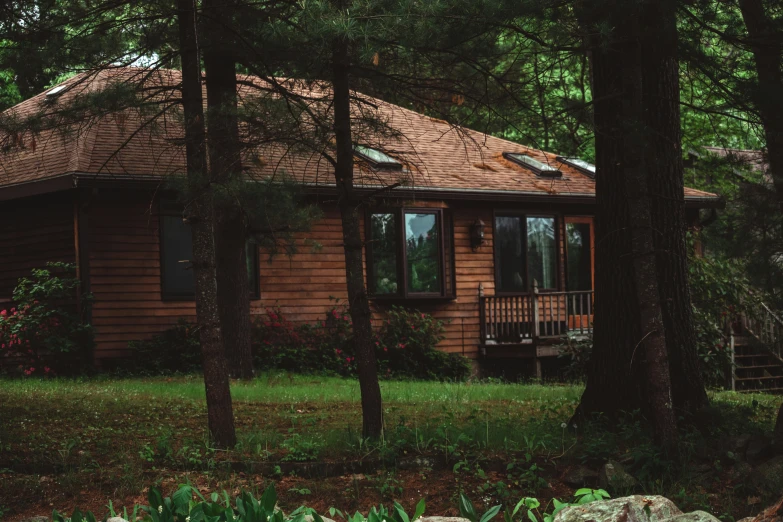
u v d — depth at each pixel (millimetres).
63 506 6352
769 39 7805
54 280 15711
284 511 6266
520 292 21266
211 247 7961
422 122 22672
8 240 17328
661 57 8133
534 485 6789
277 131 8664
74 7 9172
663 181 8891
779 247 7941
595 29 7211
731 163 8766
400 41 7309
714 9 7848
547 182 21562
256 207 11492
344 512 6379
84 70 9312
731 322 19719
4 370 16828
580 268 22312
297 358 17812
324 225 18922
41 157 16672
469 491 6684
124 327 16469
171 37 9953
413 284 19766
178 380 14898
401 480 6926
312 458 7363
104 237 16359
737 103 7930
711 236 8547
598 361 9039
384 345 18875
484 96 8883
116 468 7051
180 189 8031
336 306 19000
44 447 7633
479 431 7988
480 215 20828
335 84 8094
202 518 3566
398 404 11336
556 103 9016
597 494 4449
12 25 8922
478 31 7578
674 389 8758
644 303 7512
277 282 18344
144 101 8398
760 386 19156
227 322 15375
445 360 19500
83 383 14031
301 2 7172
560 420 9352
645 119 8695
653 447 7328
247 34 9195
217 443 7770
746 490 6656
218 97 10984
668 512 4250
